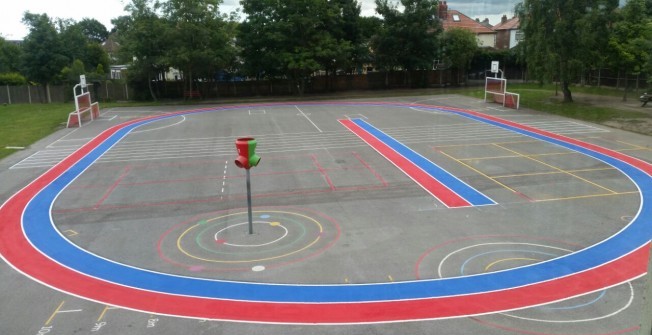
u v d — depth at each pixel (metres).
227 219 16.27
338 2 55.34
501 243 13.90
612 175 20.31
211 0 48.47
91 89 53.06
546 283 11.63
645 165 21.72
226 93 56.12
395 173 21.36
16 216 17.03
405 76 61.06
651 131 28.77
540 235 14.41
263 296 11.27
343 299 11.05
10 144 29.08
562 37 37.38
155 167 23.30
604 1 36.31
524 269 12.33
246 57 54.19
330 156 24.81
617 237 14.16
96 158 25.38
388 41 57.00
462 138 28.62
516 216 15.96
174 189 19.72
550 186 19.03
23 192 19.72
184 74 51.53
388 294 11.23
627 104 38.78
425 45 57.06
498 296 11.09
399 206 17.16
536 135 28.86
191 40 48.12
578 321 10.04
